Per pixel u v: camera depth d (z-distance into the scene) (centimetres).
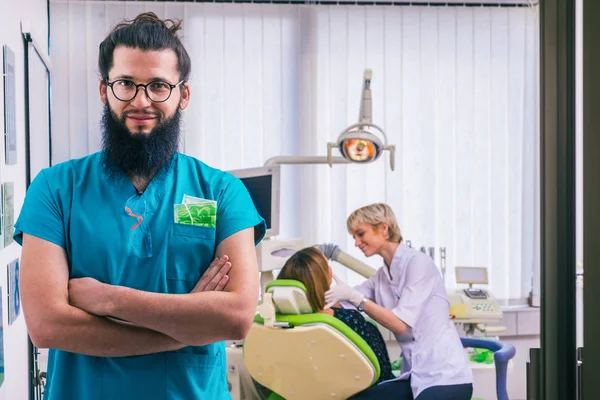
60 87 376
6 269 231
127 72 132
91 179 138
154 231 135
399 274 300
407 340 290
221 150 394
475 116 412
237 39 394
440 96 409
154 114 135
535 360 90
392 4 404
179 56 138
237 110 394
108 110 136
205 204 137
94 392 131
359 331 273
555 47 84
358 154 312
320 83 402
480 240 412
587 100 77
